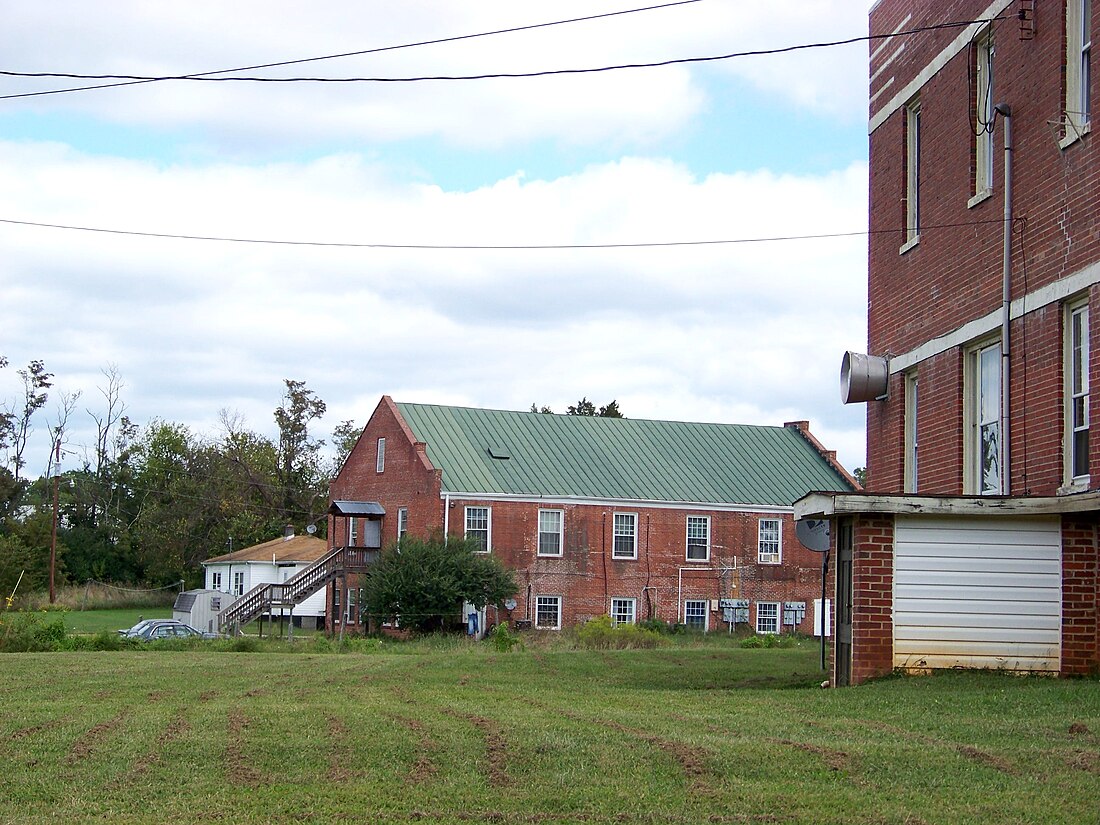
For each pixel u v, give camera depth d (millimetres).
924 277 20438
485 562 47688
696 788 9648
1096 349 15414
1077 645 15938
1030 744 10836
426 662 22906
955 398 19172
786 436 61656
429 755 11039
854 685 16031
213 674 20094
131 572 90188
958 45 19312
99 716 13938
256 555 71688
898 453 21250
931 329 20125
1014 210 17531
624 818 8836
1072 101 16297
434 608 46625
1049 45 16719
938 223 19969
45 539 82625
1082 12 16266
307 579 51500
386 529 54000
